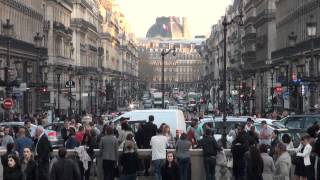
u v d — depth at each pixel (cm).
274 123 4509
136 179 3259
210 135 3394
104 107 15138
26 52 9806
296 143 3500
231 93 15362
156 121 4159
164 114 4175
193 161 3456
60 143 4166
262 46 14988
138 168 3062
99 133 4022
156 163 3244
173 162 3073
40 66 9275
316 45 9000
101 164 3456
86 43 17750
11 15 9419
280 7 12975
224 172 3406
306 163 2972
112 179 3225
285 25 12225
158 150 3247
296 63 10244
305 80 7344
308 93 8844
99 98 16700
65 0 14112
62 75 13312
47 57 11400
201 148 3500
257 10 16338
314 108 8150
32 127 4406
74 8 16238
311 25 6166
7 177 2431
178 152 3303
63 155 2555
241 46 18762
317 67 9000
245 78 15462
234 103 14450
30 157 2611
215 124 4359
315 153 2969
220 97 16300
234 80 15888
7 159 2481
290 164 2833
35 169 2606
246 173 2867
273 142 3191
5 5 9044
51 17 12494
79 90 14325
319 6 9256
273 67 10781
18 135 3234
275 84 12381
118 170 3209
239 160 3294
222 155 3406
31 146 3127
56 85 12269
